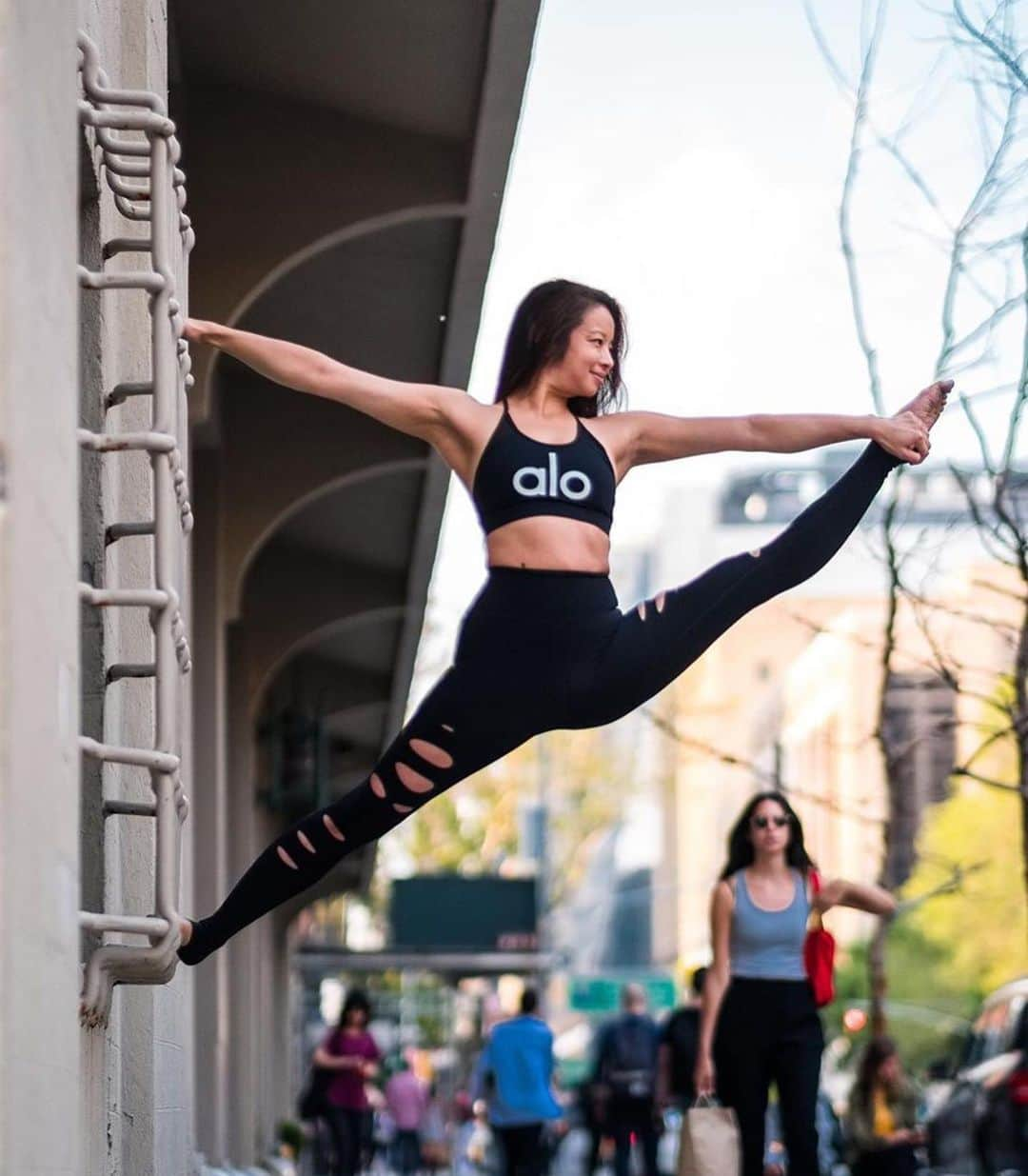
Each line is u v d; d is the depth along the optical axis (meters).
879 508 18.52
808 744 90.06
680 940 135.00
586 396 6.49
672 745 93.50
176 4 14.55
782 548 6.43
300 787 28.53
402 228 17.12
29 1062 4.88
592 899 172.00
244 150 16.16
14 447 4.71
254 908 6.61
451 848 82.44
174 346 6.76
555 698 6.27
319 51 15.17
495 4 13.63
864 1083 17.22
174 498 6.95
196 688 19.59
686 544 164.88
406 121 16.02
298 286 18.47
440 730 6.31
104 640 7.40
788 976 12.61
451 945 49.25
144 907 8.23
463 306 18.22
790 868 12.73
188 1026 11.34
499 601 6.29
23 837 4.79
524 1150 21.11
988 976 67.19
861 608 82.75
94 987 6.53
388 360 19.92
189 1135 11.35
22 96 4.87
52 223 5.36
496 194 16.12
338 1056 24.84
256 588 26.78
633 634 6.30
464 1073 68.00
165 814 6.64
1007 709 14.79
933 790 64.06
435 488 22.77
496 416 6.41
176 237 7.28
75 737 5.66
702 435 6.52
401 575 27.06
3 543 4.61
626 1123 24.38
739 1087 12.62
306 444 21.28
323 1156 27.88
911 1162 17.06
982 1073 23.09
